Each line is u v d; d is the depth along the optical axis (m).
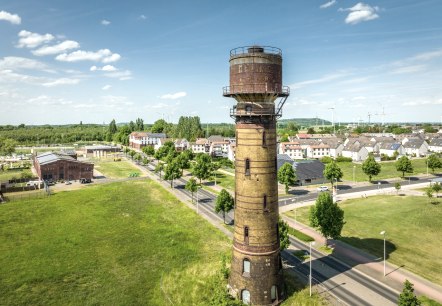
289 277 48.66
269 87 38.19
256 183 39.25
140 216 78.56
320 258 55.47
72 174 127.31
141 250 58.47
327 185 114.44
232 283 41.69
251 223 39.59
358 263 53.19
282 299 41.75
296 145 190.75
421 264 52.34
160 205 88.81
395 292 44.19
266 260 39.72
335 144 188.50
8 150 196.25
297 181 114.81
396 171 138.50
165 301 42.38
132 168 158.62
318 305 40.88
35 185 111.06
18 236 65.44
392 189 105.62
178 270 50.69
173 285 46.25
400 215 76.25
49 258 55.47
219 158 181.25
